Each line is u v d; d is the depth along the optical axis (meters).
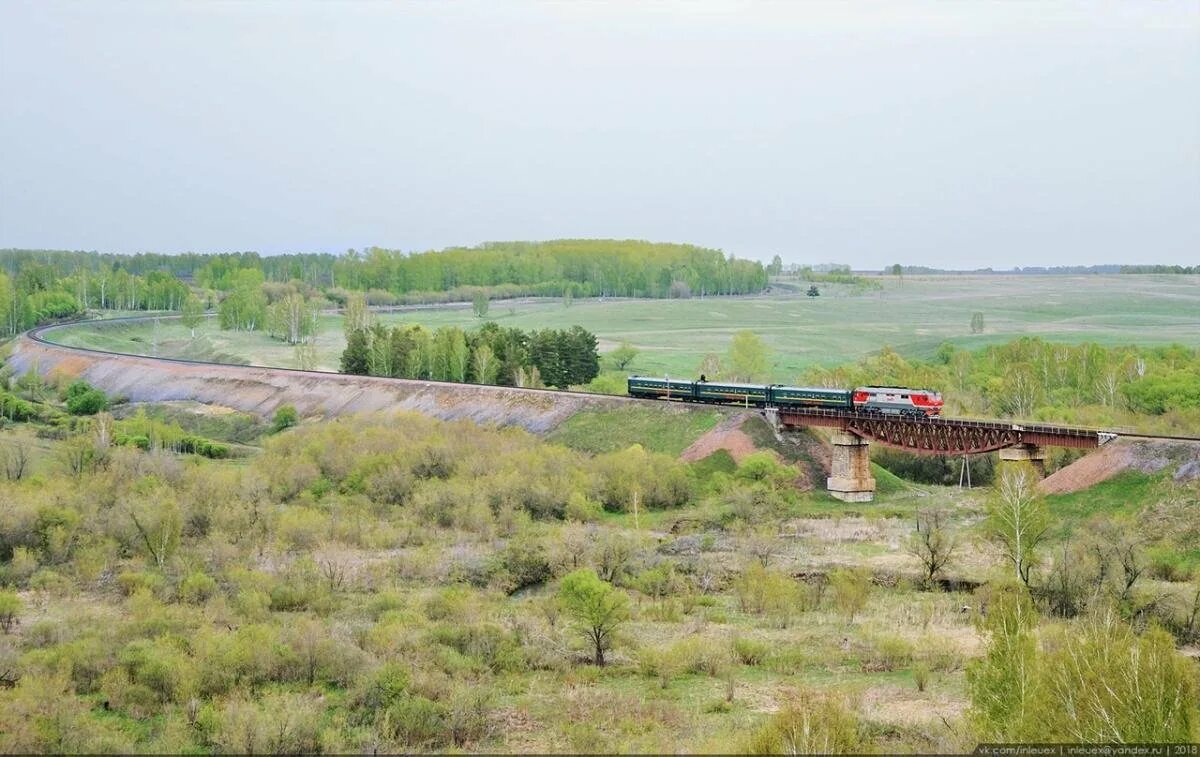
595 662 90.44
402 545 131.75
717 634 99.12
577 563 121.62
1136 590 106.12
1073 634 73.31
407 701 77.25
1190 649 91.06
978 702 68.25
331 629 94.06
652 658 88.50
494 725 75.56
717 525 143.12
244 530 129.75
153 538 120.94
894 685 84.06
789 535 138.12
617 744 70.56
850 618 104.00
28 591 108.19
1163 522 124.56
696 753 63.38
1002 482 122.69
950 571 120.38
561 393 199.38
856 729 67.19
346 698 79.44
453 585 114.00
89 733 70.94
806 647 94.50
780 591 107.25
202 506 135.88
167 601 104.12
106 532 123.06
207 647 85.50
